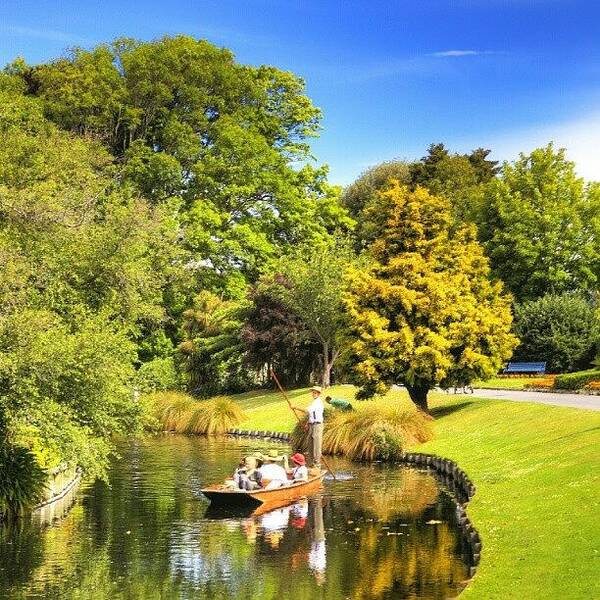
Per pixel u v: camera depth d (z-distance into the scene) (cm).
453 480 2623
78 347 2070
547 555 1372
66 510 2242
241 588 1488
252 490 2286
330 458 3294
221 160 6394
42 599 1441
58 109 6225
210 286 6419
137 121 6309
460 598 1236
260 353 5581
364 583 1496
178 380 5947
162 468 3069
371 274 3769
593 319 5438
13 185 3625
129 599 1435
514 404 3450
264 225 6712
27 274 2300
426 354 3588
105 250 2731
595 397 3753
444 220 3822
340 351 3897
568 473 1958
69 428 1994
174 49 6644
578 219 6228
